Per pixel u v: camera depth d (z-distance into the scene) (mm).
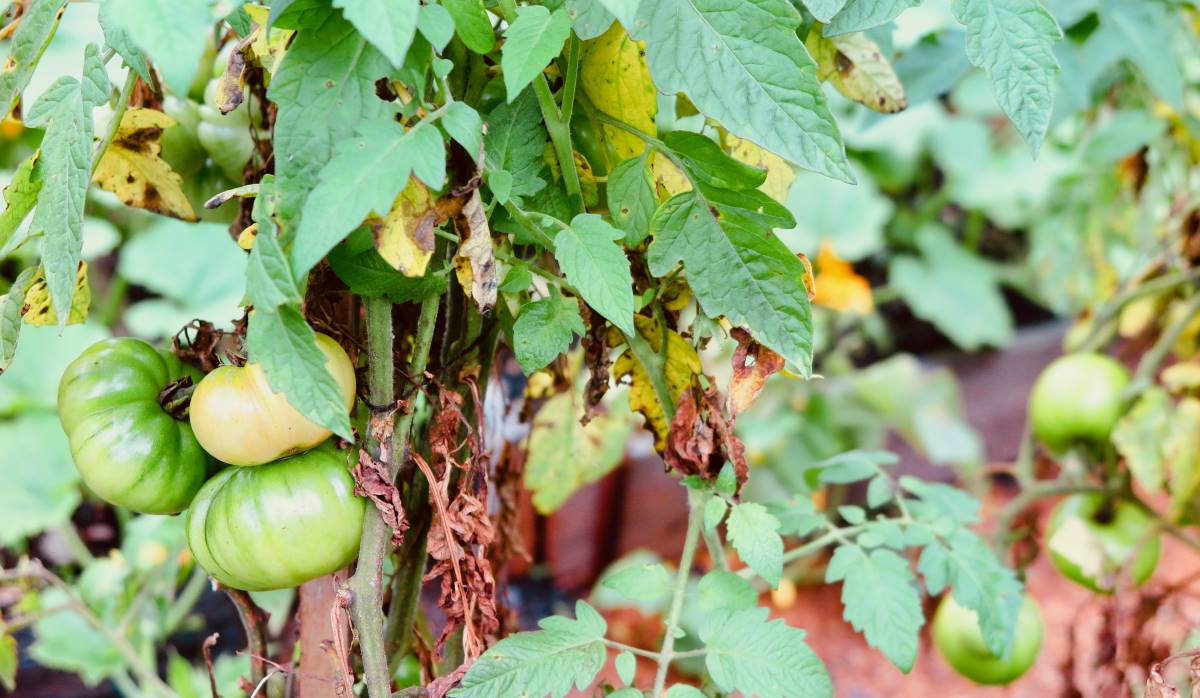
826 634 2475
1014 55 894
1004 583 1133
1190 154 1501
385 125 885
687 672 2162
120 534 1973
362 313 1027
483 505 1000
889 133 2668
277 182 889
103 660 1517
